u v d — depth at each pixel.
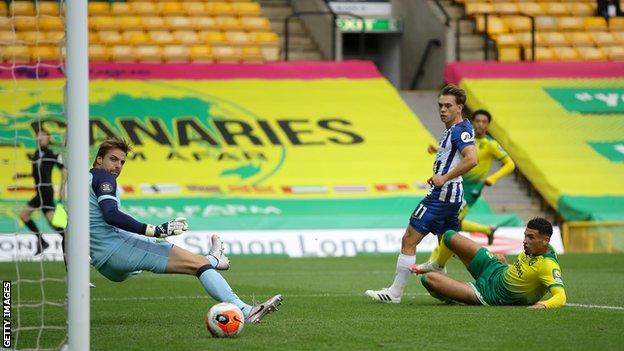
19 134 88.06
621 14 115.25
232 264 67.62
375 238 80.62
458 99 39.56
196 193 86.00
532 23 106.12
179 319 36.06
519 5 113.25
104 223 32.22
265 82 100.44
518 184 94.06
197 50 103.81
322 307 39.41
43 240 73.12
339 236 80.00
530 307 37.44
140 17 105.06
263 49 106.19
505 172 62.38
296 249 78.94
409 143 95.12
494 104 98.38
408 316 35.66
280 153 92.12
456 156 39.56
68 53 26.84
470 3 112.25
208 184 87.31
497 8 112.56
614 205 87.19
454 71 102.75
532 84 101.81
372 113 98.38
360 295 45.28
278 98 98.69
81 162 26.70
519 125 96.00
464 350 27.91
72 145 26.73
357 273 59.66
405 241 40.50
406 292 46.19
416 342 29.36
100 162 32.66
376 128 96.56
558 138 94.88
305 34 113.94
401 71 118.25
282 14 115.81
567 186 89.00
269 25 108.44
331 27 109.31
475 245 39.12
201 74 100.19
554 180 89.62
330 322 34.19
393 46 118.94
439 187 39.38
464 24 111.06
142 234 31.33
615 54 109.81
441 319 34.62
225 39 105.62
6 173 83.56
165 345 29.19
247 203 85.44
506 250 80.88
